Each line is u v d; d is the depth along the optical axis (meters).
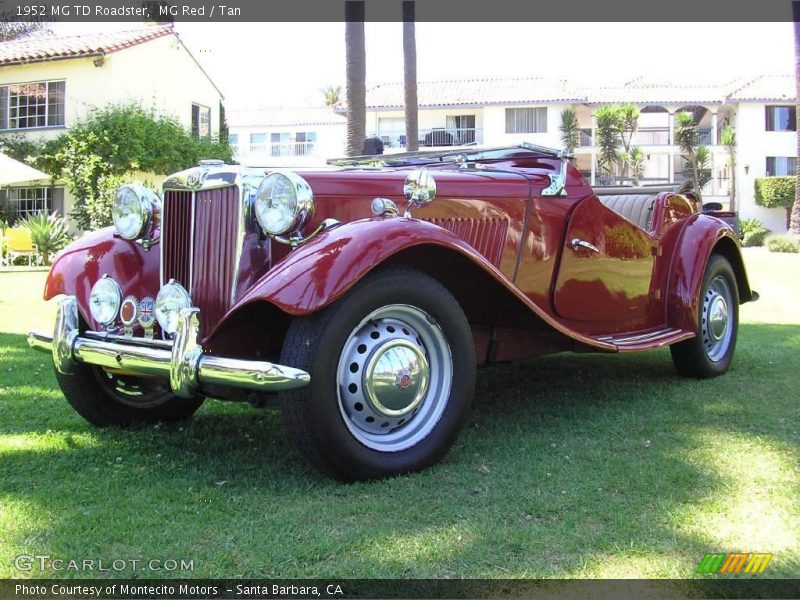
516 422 3.60
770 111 35.00
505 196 3.61
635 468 2.87
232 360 2.52
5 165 14.82
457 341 2.89
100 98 19.67
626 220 4.11
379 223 2.72
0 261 15.98
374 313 2.70
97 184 17.91
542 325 3.27
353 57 11.42
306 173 3.12
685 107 36.94
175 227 3.14
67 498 2.61
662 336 4.12
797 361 5.12
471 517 2.40
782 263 15.73
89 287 3.36
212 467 2.95
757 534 2.26
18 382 4.54
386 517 2.40
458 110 36.28
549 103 35.06
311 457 2.63
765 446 3.14
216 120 24.89
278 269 2.62
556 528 2.31
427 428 2.87
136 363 2.82
